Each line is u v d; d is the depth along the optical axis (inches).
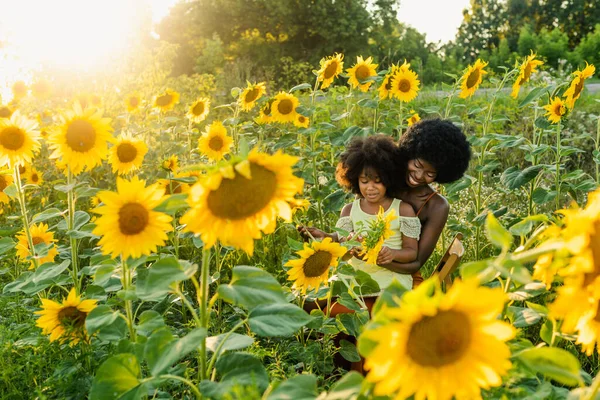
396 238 122.8
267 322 64.1
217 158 183.2
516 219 150.7
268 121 187.2
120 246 68.1
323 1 1243.2
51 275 103.3
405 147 123.5
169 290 64.9
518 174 144.9
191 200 56.4
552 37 1161.4
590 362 110.4
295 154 228.1
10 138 115.4
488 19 1962.4
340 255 97.7
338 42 1249.4
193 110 233.0
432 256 161.8
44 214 116.7
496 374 41.0
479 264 47.6
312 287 99.3
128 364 63.2
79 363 94.6
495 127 288.4
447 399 40.9
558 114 148.9
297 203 57.7
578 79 144.7
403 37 1363.2
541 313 66.3
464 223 162.2
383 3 1325.0
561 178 149.9
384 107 198.8
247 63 495.8
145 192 67.6
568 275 43.7
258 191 56.1
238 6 1317.7
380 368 40.4
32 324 108.9
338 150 200.7
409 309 39.6
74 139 106.6
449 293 39.7
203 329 59.7
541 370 46.9
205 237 57.1
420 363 41.2
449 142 120.9
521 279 45.6
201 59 1034.1
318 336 124.4
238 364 62.7
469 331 41.4
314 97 182.1
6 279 154.0
